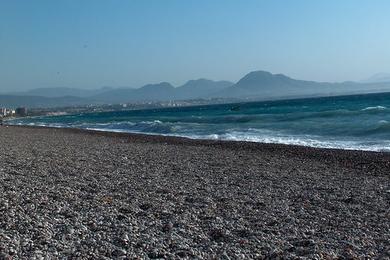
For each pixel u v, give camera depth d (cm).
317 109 6869
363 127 3325
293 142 2867
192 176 1673
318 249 820
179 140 3325
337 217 1056
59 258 763
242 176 1672
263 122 4738
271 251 811
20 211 1076
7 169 1819
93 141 3481
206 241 870
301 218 1053
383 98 10212
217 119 5847
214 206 1166
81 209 1115
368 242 863
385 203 1190
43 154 2456
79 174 1708
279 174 1716
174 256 780
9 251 786
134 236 891
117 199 1248
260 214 1088
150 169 1859
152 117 8562
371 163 1900
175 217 1050
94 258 765
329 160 2039
